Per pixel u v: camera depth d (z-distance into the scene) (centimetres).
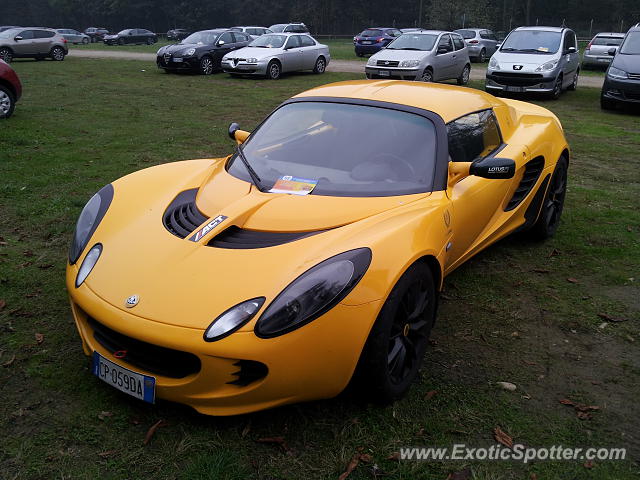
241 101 1361
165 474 245
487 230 423
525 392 311
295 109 394
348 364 260
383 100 381
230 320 245
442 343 356
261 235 293
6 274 418
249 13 7900
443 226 322
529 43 1586
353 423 279
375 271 264
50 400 287
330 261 264
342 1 7675
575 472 257
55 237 493
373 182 331
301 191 324
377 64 1705
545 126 511
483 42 2864
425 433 276
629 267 477
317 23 7538
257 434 269
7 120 1021
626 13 6912
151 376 260
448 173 353
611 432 283
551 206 525
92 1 8544
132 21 8481
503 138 456
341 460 256
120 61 2559
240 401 253
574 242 529
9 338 339
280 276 260
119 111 1175
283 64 1919
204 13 8075
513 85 1520
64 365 315
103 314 261
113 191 355
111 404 286
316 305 249
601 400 307
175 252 283
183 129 998
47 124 1003
